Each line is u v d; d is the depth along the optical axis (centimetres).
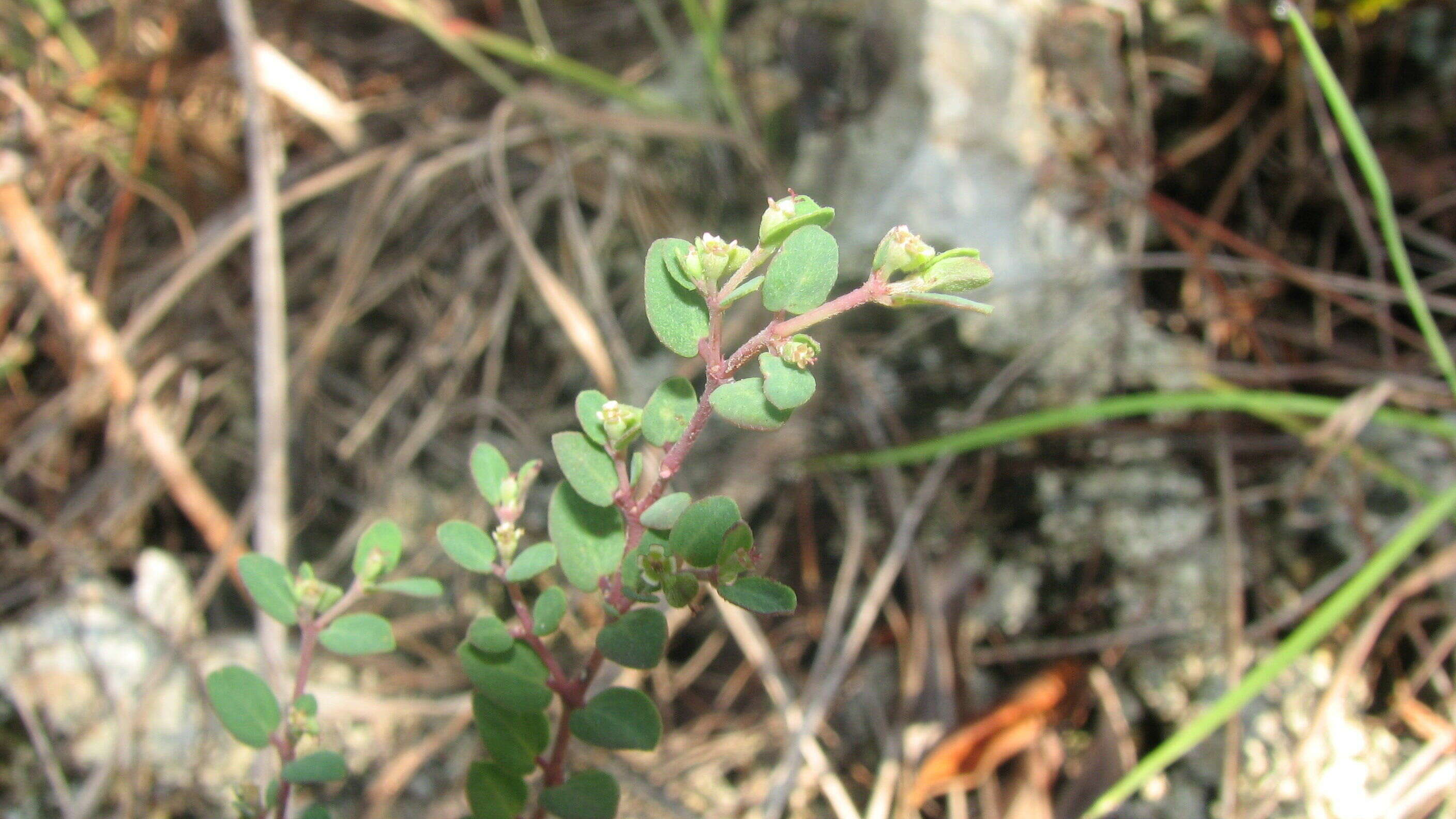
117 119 24
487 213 23
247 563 12
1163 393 20
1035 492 20
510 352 23
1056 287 20
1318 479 20
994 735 18
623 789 18
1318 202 22
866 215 21
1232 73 22
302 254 24
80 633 19
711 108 24
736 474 20
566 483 11
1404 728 18
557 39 26
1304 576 19
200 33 26
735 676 20
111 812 18
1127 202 21
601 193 23
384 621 12
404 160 23
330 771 11
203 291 23
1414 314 22
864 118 22
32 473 22
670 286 10
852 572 20
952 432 20
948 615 20
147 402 21
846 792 19
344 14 26
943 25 21
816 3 23
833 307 9
